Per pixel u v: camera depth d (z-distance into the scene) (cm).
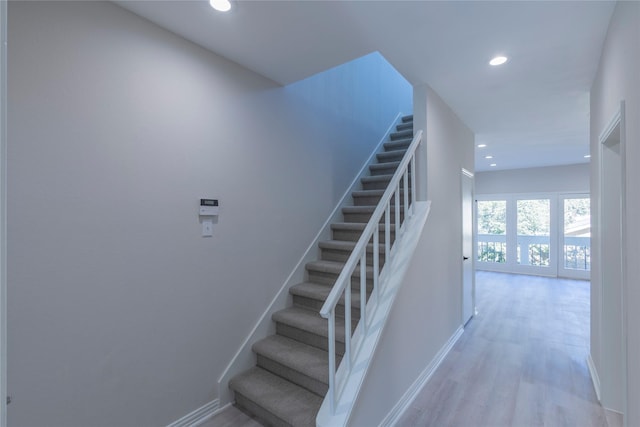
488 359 296
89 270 155
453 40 199
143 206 176
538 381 255
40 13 141
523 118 356
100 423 159
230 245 224
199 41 200
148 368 178
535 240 728
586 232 666
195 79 202
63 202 147
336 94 338
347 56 220
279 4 164
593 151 250
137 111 173
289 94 276
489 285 621
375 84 414
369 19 178
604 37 194
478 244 808
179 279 193
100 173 159
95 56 157
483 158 622
